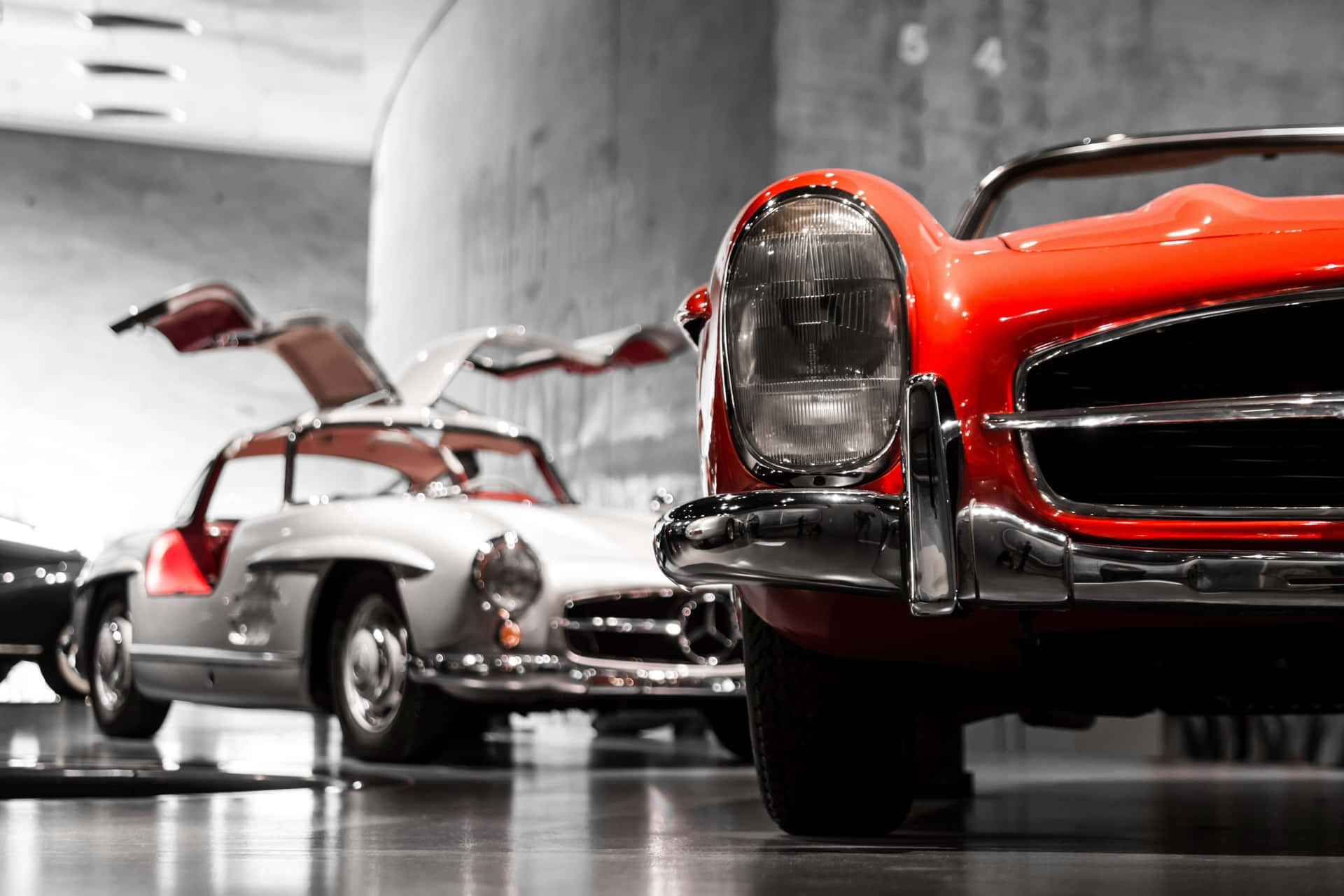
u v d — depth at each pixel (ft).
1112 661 5.40
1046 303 4.90
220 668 12.53
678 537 5.17
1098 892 4.02
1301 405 4.47
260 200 49.06
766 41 18.56
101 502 46.42
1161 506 4.74
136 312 12.42
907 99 18.56
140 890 4.00
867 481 5.00
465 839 5.76
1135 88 19.75
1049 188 19.65
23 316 46.34
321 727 16.85
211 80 42.14
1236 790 9.52
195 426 47.37
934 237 5.26
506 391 29.35
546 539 11.13
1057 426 4.71
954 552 4.75
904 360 4.99
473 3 33.53
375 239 46.70
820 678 5.78
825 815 5.98
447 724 10.83
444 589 10.66
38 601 20.92
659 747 14.46
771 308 5.20
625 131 23.76
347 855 5.05
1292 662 5.35
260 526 12.47
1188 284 4.78
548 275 27.53
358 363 14.20
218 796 7.82
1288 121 20.52
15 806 7.11
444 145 35.94
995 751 15.65
